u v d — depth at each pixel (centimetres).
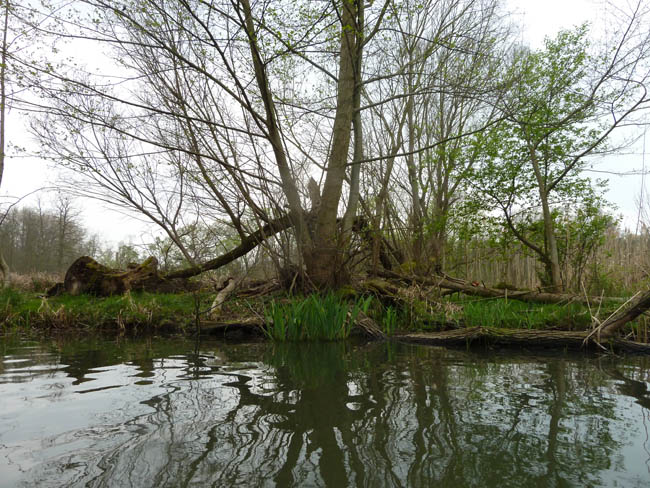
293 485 151
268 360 418
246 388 297
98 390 287
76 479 153
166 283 992
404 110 1070
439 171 1328
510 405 259
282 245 761
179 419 226
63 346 508
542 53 1003
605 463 174
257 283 908
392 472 165
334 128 821
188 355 445
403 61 1091
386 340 591
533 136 1009
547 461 176
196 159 716
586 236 1006
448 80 834
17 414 231
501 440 200
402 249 948
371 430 212
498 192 1054
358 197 845
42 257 3020
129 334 644
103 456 175
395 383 317
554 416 237
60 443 189
